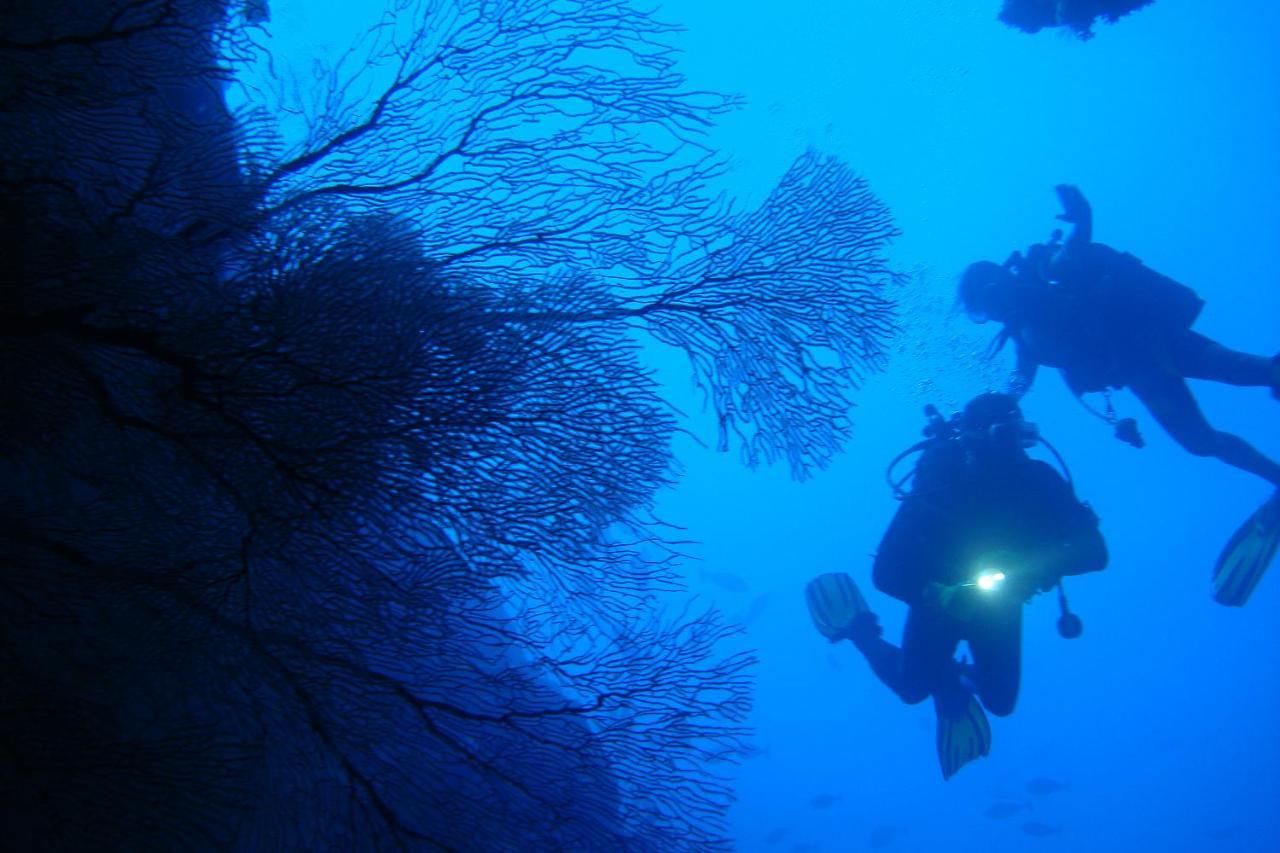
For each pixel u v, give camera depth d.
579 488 2.43
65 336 2.14
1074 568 5.55
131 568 2.29
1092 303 6.45
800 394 2.86
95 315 2.13
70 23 2.13
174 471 2.28
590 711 2.80
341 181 2.49
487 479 2.33
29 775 2.16
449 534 2.61
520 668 2.70
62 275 2.07
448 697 2.60
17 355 2.13
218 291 2.17
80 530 2.26
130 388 2.22
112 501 2.31
